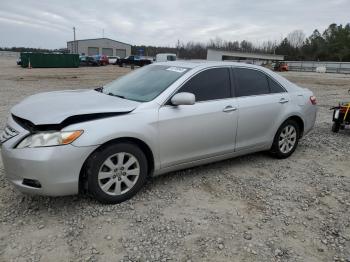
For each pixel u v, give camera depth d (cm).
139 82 461
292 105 545
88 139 346
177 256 298
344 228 355
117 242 314
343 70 5997
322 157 587
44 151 331
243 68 502
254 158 561
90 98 418
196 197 410
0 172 457
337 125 775
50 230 329
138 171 392
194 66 457
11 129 362
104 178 369
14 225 335
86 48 8669
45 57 4359
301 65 7044
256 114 494
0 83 1897
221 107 452
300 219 370
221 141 462
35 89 1627
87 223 343
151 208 378
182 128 416
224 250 309
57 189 339
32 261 285
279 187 450
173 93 417
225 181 461
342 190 450
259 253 308
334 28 10375
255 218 367
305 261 300
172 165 423
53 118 341
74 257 292
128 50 9181
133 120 377
